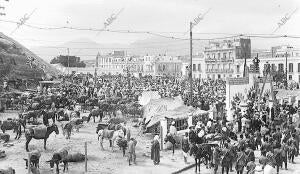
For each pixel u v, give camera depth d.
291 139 22.30
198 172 20.22
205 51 99.06
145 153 23.53
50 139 26.42
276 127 26.31
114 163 21.27
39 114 30.91
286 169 20.83
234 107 34.22
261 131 26.11
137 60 137.62
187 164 21.41
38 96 37.22
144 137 28.16
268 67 48.94
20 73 56.88
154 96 39.66
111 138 24.20
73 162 21.30
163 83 70.88
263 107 35.16
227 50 92.25
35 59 79.75
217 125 25.78
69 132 26.72
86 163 19.67
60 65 131.62
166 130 25.11
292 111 34.19
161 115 28.16
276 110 34.09
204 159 21.27
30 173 18.50
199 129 24.09
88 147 24.59
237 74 89.31
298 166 21.58
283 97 45.25
